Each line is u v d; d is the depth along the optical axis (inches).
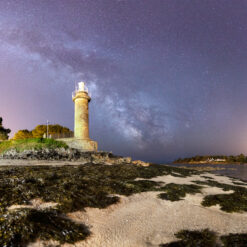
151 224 310.8
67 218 278.8
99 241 239.5
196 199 468.1
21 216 228.8
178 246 235.6
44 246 200.5
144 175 785.6
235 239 253.1
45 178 462.9
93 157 1411.2
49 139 1571.1
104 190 466.6
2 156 1222.9
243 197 484.4
